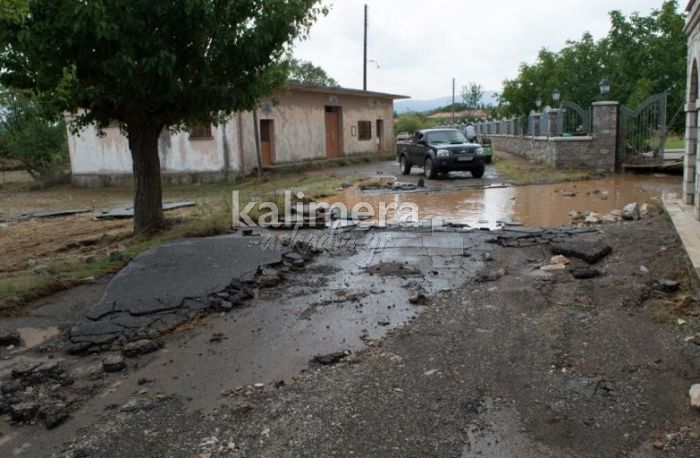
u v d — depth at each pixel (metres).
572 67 27.73
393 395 3.96
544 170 19.64
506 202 12.95
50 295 6.52
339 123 29.89
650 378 3.94
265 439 3.51
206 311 5.70
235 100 9.24
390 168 25.72
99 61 8.04
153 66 7.88
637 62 23.83
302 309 5.80
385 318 5.49
